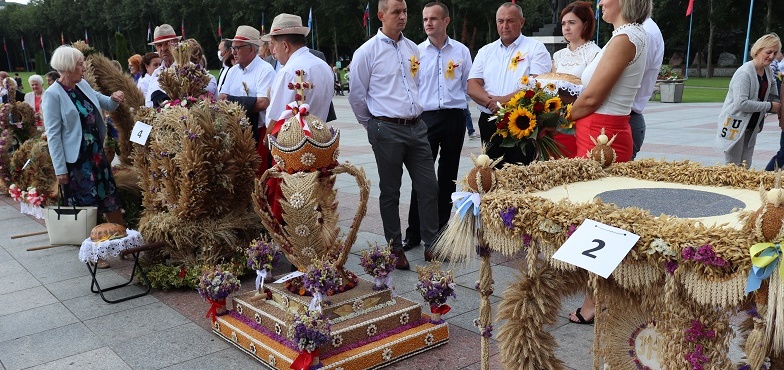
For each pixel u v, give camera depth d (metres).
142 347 3.63
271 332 3.47
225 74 6.19
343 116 17.91
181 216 4.54
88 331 3.88
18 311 4.25
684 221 1.90
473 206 2.41
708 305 2.02
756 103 5.57
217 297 3.68
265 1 54.56
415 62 4.77
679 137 11.03
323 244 3.61
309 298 3.47
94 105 5.33
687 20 40.12
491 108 4.96
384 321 3.45
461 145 5.43
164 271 4.56
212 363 3.41
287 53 4.45
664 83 19.39
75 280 4.88
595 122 3.37
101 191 5.41
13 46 86.38
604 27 39.56
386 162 4.71
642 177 2.82
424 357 3.41
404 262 4.80
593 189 2.62
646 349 2.43
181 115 4.47
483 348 2.66
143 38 67.75
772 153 9.02
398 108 4.64
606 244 1.95
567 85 3.98
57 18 75.88
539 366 2.57
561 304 2.64
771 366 2.14
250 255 3.76
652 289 2.17
